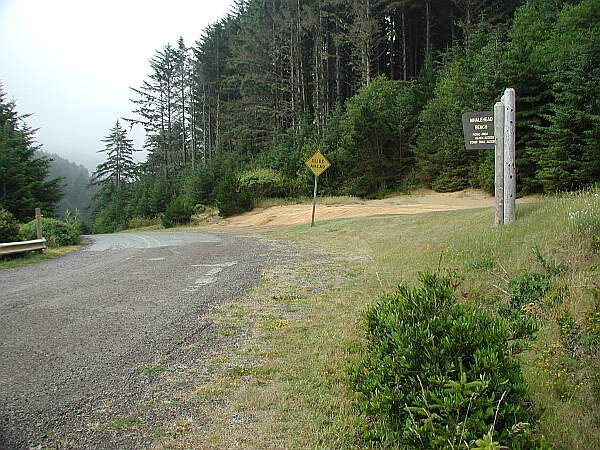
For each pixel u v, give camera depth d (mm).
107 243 19344
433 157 33000
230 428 3557
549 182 23609
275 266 10742
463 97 31922
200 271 10453
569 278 5645
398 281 7762
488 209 12570
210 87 61156
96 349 5344
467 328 3152
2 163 33781
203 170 44188
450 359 3057
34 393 4195
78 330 6062
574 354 4145
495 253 7477
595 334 4105
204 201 42688
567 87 22875
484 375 2850
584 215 7168
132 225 49781
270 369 4688
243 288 8469
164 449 3273
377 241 12688
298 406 3877
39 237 15305
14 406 3939
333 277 9094
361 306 6691
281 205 32969
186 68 66188
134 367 4805
